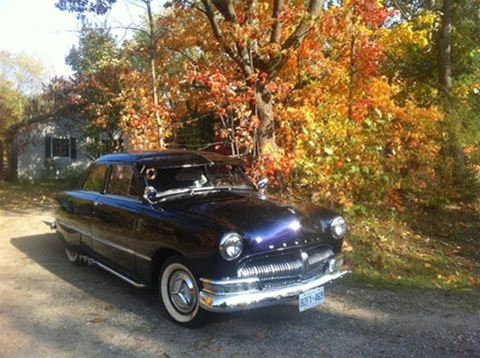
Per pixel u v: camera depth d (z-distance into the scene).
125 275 5.06
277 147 8.86
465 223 10.45
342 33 9.15
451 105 11.68
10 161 20.14
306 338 4.02
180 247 4.05
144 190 4.73
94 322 4.41
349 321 4.41
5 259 6.80
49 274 6.02
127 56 10.44
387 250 8.12
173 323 4.36
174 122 10.41
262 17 9.75
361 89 9.66
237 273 3.85
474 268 7.85
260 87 9.13
